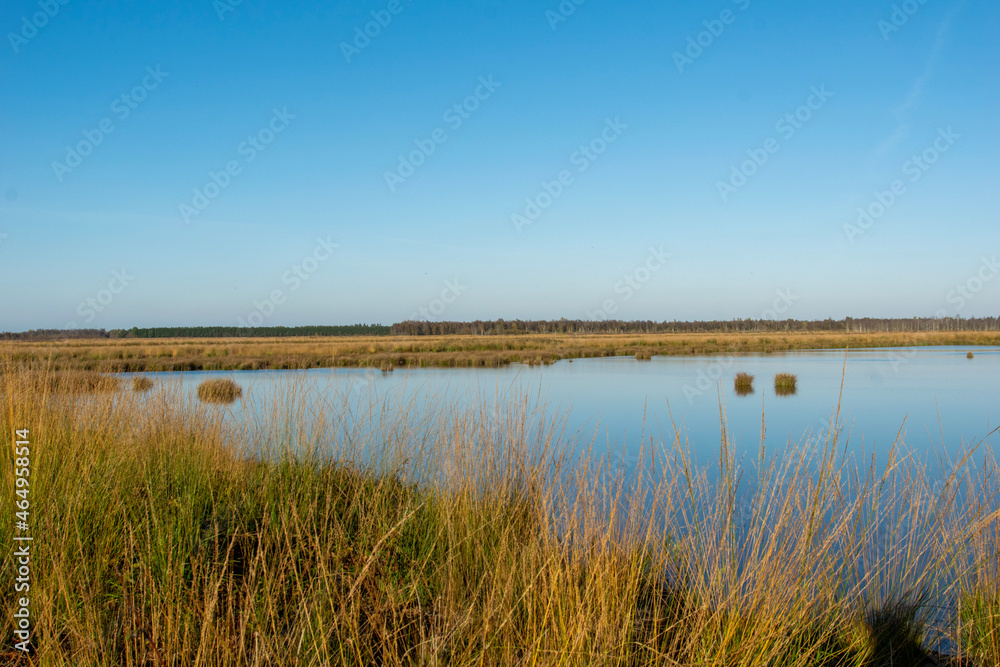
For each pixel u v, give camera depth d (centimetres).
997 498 514
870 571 449
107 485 433
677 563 446
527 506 471
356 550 418
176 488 467
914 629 417
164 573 344
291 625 329
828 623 408
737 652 336
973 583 435
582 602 332
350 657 306
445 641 315
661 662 327
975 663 389
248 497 477
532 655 291
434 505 489
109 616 328
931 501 512
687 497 556
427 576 401
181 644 303
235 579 375
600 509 439
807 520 402
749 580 381
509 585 349
